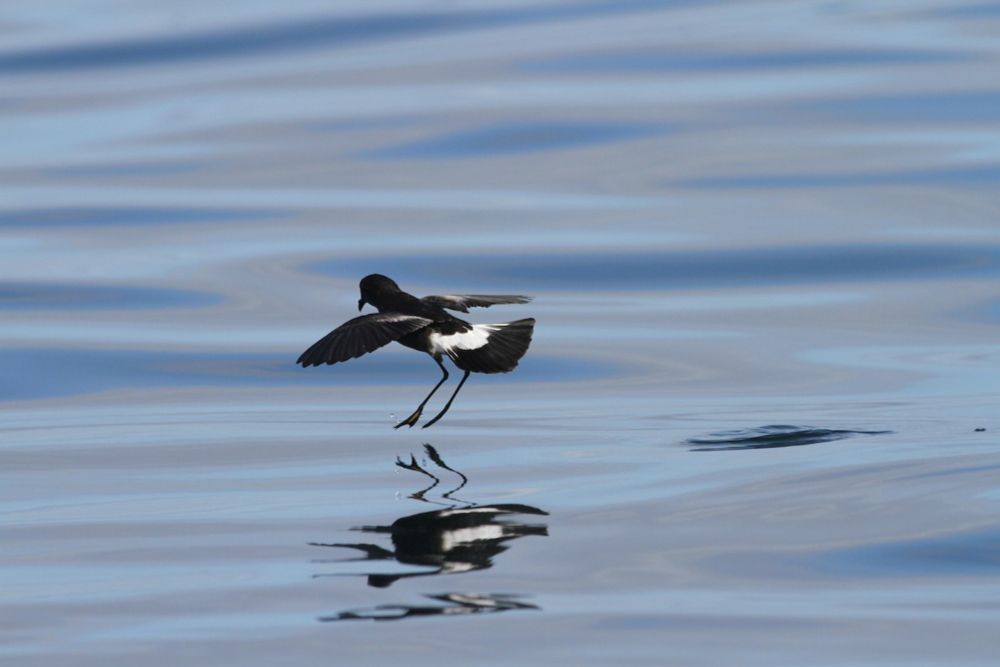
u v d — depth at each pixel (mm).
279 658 7285
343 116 26062
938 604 7953
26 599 8312
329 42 30891
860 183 21625
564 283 18672
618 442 12242
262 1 34469
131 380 15312
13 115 27531
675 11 31422
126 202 22422
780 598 8094
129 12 34438
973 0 30438
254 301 18156
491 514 9930
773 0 31969
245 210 21906
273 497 10648
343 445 12422
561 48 29156
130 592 8383
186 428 13266
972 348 15672
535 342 16453
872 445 11672
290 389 14930
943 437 11859
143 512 10289
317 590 8312
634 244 19812
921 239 19500
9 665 7262
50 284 18828
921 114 24234
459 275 18922
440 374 15508
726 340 16344
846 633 7547
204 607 8070
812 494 10180
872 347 15875
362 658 7270
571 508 10031
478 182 22781
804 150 23078
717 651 7332
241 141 25203
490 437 12617
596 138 24250
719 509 9898
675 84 26547
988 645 7367
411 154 24156
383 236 20469
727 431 12484
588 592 8211
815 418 12922
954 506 9727
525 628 7656
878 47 27844
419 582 8438
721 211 20922
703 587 8289
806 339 16297
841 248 19375
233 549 9227
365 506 10258
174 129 26109
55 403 14539
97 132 26281
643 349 16094
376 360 15961
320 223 21172
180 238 20781
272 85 28312
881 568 8570
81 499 10766
